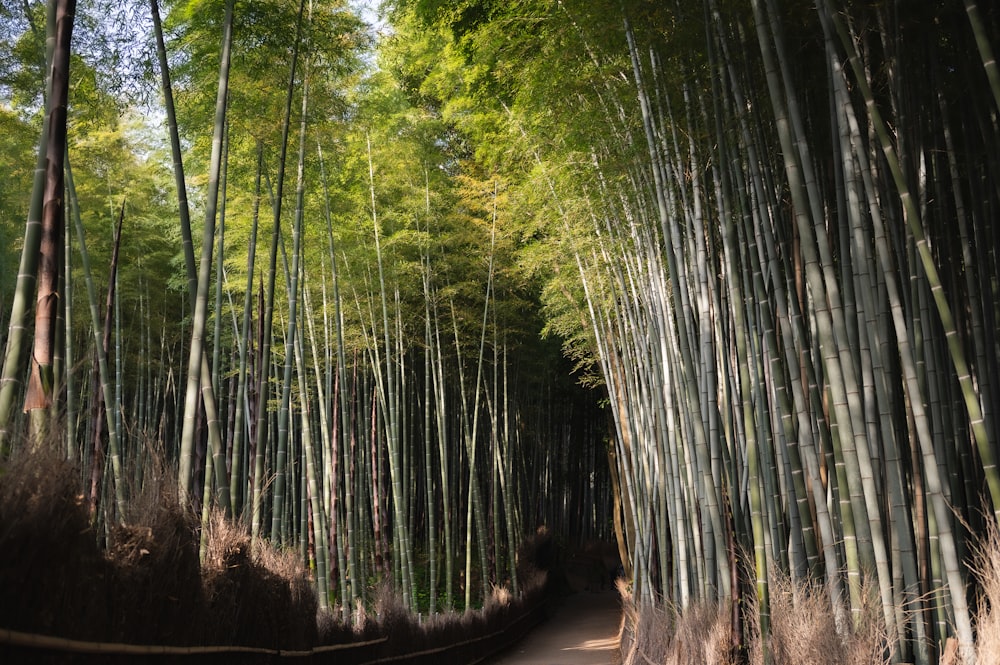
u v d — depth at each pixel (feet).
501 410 47.57
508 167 30.01
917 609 10.71
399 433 40.83
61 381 10.28
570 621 46.88
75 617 7.79
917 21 12.32
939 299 9.98
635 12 16.21
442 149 37.47
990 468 9.48
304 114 20.08
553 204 26.48
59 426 7.99
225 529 12.82
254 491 16.21
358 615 22.62
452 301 38.50
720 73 14.46
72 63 15.88
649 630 20.26
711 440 15.60
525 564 46.09
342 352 28.91
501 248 37.32
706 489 15.64
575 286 31.27
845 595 11.88
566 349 36.50
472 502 47.55
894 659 10.56
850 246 12.07
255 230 19.70
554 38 18.63
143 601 9.35
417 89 36.88
